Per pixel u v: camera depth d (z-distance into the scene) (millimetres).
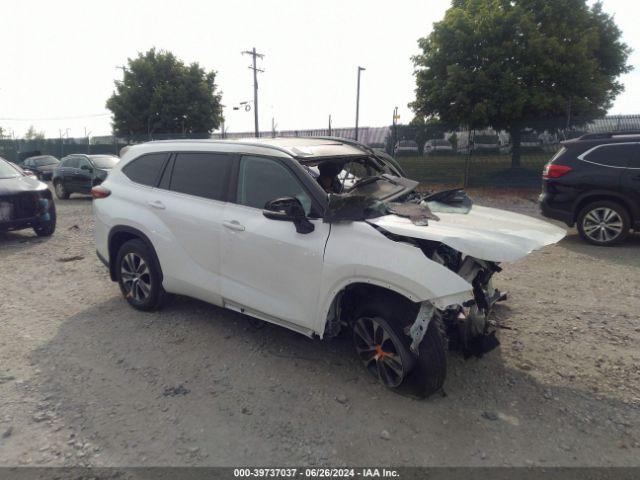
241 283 4137
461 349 3537
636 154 7637
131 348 4266
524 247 3320
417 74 19312
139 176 5082
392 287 3195
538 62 16953
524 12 17797
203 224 4328
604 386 3584
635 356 4020
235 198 4223
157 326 4727
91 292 5852
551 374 3758
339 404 3363
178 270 4602
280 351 4168
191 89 33875
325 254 3498
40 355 4148
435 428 3094
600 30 20562
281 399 3438
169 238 4621
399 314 3311
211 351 4188
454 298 3053
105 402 3422
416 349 3199
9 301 5562
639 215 7664
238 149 4301
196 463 2799
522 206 13422
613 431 3061
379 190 4234
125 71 34125
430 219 3635
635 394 3471
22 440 3002
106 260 5312
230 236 4121
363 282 3342
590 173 7945
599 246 8008
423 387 3312
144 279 5008
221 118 35812
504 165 16750
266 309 3945
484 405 3350
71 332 4625
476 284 3639
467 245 3137
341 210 3473
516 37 17328
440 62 18188
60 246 8617
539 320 4793
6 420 3203
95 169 15820
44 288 6055
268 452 2891
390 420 3180
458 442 2963
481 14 17359
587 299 5395
